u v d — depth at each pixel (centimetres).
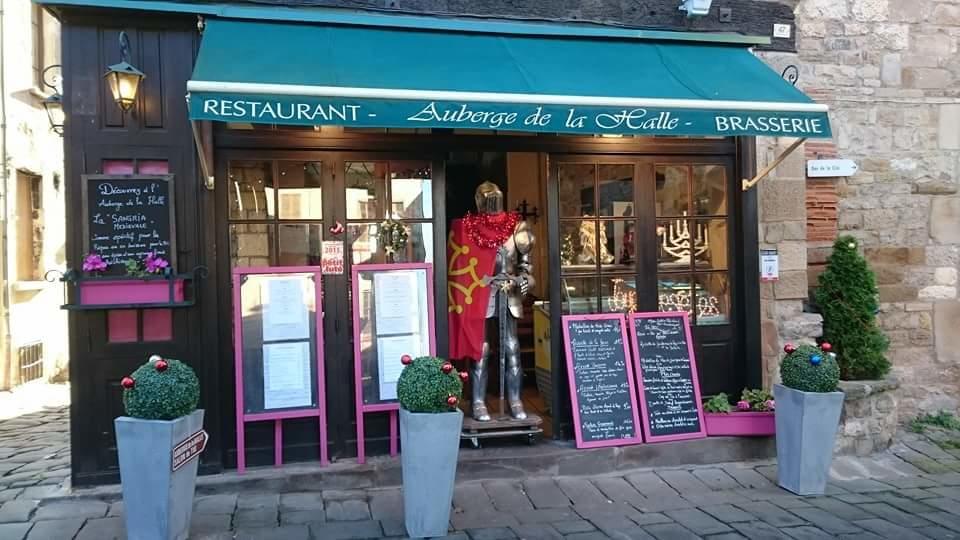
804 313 600
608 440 522
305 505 447
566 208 552
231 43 453
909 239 660
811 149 635
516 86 457
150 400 372
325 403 489
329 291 497
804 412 478
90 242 452
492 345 558
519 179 758
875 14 650
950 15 666
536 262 754
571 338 535
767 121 475
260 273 477
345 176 504
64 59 454
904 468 544
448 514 407
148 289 457
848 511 452
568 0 545
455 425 402
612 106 447
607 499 471
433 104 419
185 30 472
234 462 481
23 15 829
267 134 487
